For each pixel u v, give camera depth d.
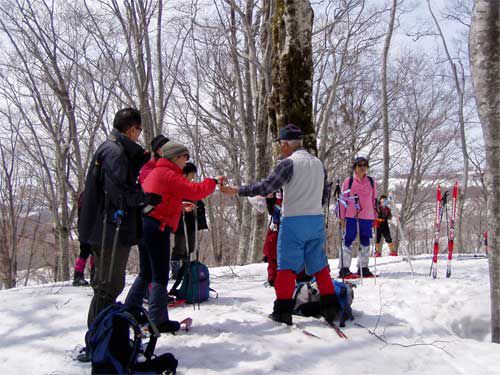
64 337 4.16
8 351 3.81
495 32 3.83
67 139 18.41
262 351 3.58
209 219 26.89
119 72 13.41
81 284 7.22
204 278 5.28
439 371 3.30
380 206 12.07
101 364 3.11
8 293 6.23
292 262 4.27
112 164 3.42
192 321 4.41
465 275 6.90
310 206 4.21
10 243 23.53
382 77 14.83
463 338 4.34
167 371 3.20
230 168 24.27
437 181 31.19
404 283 5.97
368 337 3.96
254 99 14.41
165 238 4.03
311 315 4.61
